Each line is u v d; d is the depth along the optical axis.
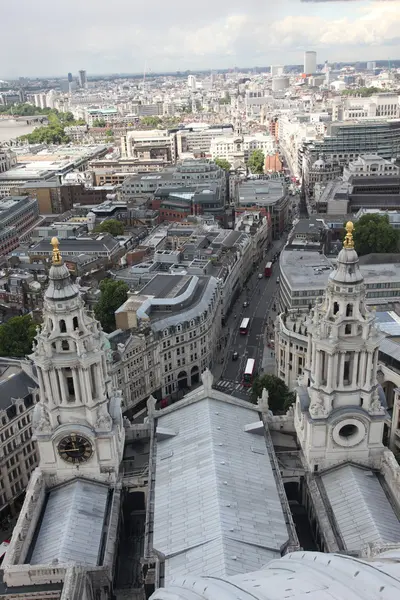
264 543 83.00
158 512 91.25
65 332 92.56
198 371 191.00
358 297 90.75
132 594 88.50
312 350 97.69
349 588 46.81
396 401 136.62
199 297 197.00
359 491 95.50
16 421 133.88
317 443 99.56
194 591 55.12
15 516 135.25
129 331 173.88
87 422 97.62
